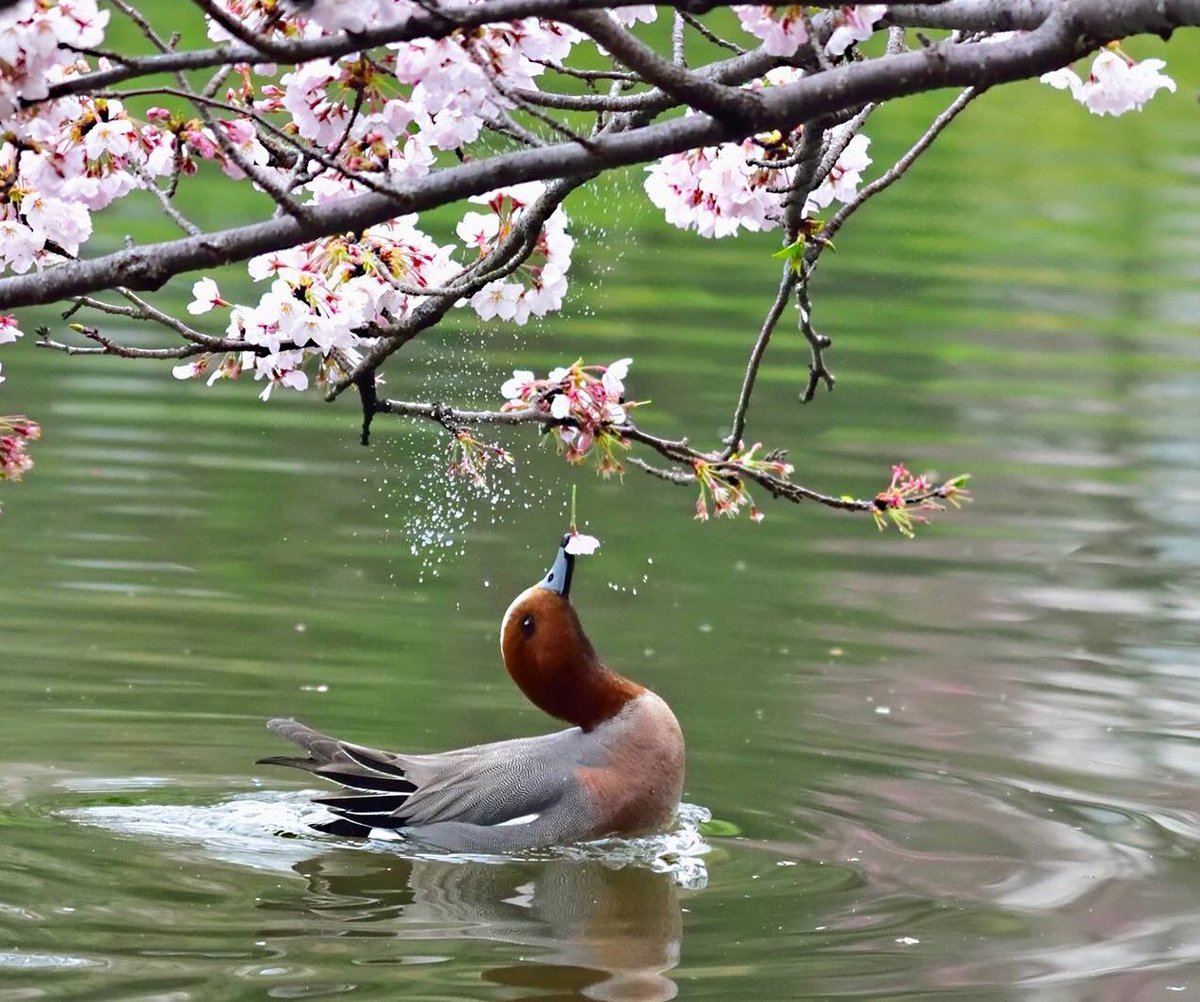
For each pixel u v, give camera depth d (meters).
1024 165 33.16
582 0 6.01
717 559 16.75
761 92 6.59
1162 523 17.84
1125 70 8.05
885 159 32.88
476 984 8.76
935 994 8.72
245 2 6.93
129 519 16.59
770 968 9.07
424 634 14.48
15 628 14.08
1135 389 22.16
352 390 20.73
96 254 23.28
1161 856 10.76
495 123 7.74
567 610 11.88
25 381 20.39
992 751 12.55
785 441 19.45
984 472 19.12
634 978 8.84
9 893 9.68
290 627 14.48
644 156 6.68
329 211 6.71
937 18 7.28
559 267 8.65
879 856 10.77
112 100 7.62
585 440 8.51
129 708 12.78
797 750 12.52
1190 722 13.16
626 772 11.35
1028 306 25.27
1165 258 27.95
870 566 16.62
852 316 24.39
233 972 8.77
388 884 10.25
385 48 7.61
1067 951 9.32
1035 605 15.69
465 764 11.53
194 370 8.60
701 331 23.20
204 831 10.94
